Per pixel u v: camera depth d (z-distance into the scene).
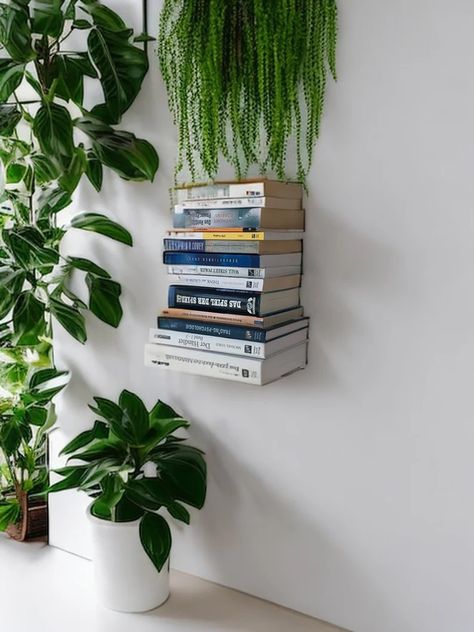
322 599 1.60
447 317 1.37
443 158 1.33
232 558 1.73
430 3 1.31
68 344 1.93
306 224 1.52
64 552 1.95
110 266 1.81
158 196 1.71
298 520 1.61
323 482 1.57
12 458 1.97
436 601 1.45
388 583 1.50
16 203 1.91
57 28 1.58
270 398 1.62
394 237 1.41
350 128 1.43
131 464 1.61
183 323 1.52
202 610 1.64
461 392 1.37
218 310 1.48
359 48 1.40
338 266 1.49
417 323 1.40
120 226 1.73
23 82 1.84
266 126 1.49
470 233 1.32
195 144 1.62
